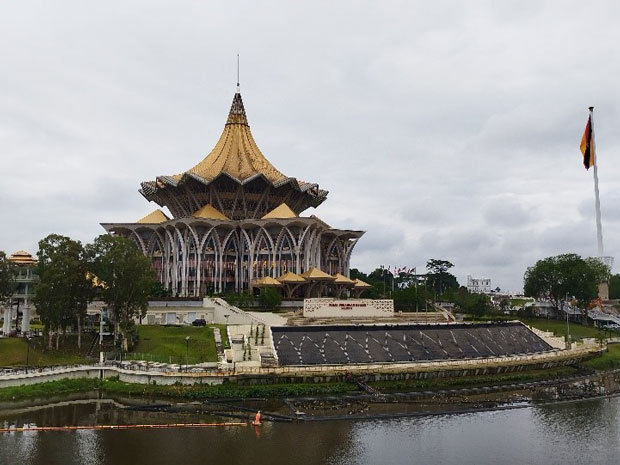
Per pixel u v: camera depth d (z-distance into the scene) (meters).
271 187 166.00
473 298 173.88
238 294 146.50
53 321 96.75
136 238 165.62
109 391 83.81
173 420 70.56
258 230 158.38
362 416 72.75
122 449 60.16
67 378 86.56
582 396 85.75
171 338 106.31
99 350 101.12
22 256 115.81
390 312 132.12
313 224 157.62
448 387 89.50
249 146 177.88
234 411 74.50
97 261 102.75
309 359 94.44
